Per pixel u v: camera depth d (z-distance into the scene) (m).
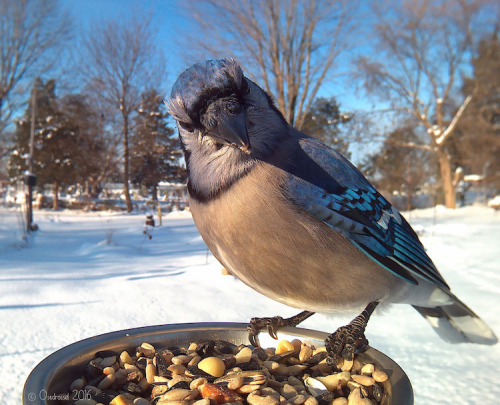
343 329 0.20
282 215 0.19
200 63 0.20
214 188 0.20
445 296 0.27
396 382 0.16
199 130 0.19
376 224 0.22
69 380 0.17
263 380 0.16
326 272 0.20
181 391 0.16
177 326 0.22
